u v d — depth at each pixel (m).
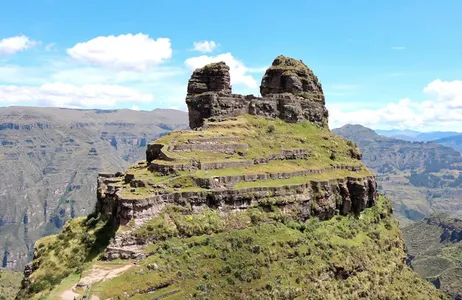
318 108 120.06
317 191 82.88
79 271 60.12
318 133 112.81
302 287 63.69
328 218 85.31
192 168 71.88
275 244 67.50
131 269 54.31
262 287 60.09
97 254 64.75
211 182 68.75
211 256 60.91
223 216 67.44
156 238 59.66
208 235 64.06
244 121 98.62
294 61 124.31
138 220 59.59
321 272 68.75
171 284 54.56
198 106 104.44
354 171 101.06
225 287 57.59
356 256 77.94
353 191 93.50
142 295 51.56
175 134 84.38
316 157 98.88
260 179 76.62
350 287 71.75
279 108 111.06
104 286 50.72
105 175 90.69
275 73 120.69
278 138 98.75
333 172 94.56
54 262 69.38
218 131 90.06
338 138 117.38
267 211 72.75
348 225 87.62
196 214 65.31
